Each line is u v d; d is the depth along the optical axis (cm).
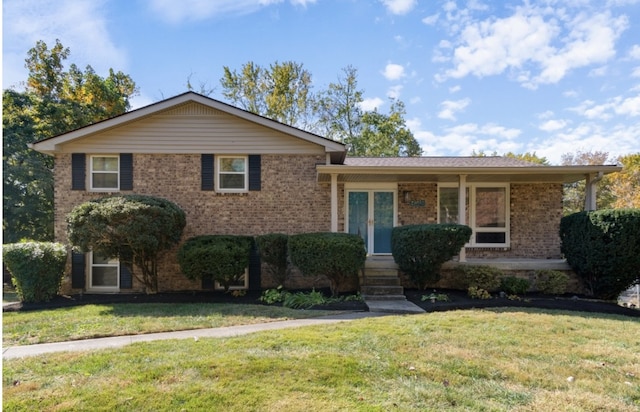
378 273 962
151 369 397
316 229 1048
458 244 854
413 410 312
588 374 392
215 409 311
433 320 612
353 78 2827
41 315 712
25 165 1562
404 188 1145
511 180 1134
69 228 852
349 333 536
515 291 866
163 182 1030
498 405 323
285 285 1004
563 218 955
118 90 2158
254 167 1045
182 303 827
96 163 1030
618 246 805
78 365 416
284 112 2672
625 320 628
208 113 1041
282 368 395
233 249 896
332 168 916
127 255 916
